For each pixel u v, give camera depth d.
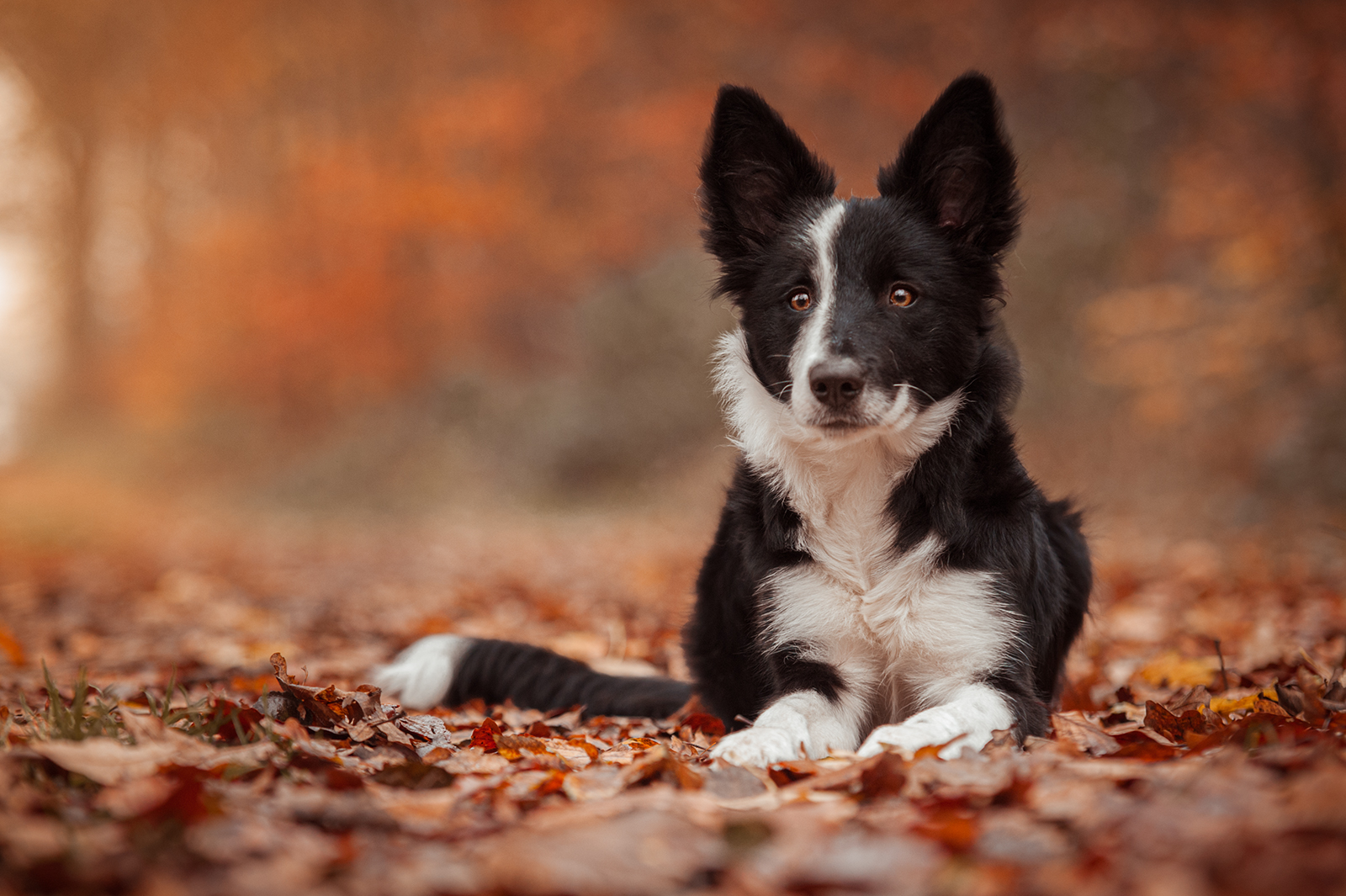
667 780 2.89
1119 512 12.34
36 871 2.01
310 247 27.00
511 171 28.00
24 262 39.97
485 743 3.54
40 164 37.50
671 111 26.47
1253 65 14.80
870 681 3.88
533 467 21.09
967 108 4.04
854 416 3.71
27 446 33.81
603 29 27.95
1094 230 15.73
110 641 6.96
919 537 3.77
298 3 30.91
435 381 24.98
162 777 2.62
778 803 2.71
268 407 28.17
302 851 2.24
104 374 35.06
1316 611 6.47
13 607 8.94
